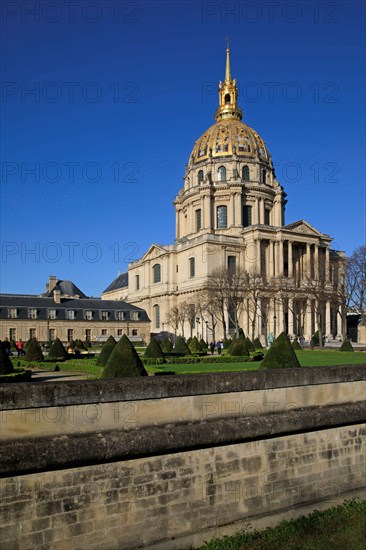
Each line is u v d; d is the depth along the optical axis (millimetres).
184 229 133375
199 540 12961
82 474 11555
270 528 13930
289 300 100312
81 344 71438
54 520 11141
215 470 13461
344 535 13492
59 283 144125
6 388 10836
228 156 124562
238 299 97188
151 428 12539
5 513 10633
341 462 16000
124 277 162250
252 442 14195
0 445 10664
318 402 15602
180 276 120750
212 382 13570
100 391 11891
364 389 16688
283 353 21531
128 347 18281
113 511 11875
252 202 123125
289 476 14828
